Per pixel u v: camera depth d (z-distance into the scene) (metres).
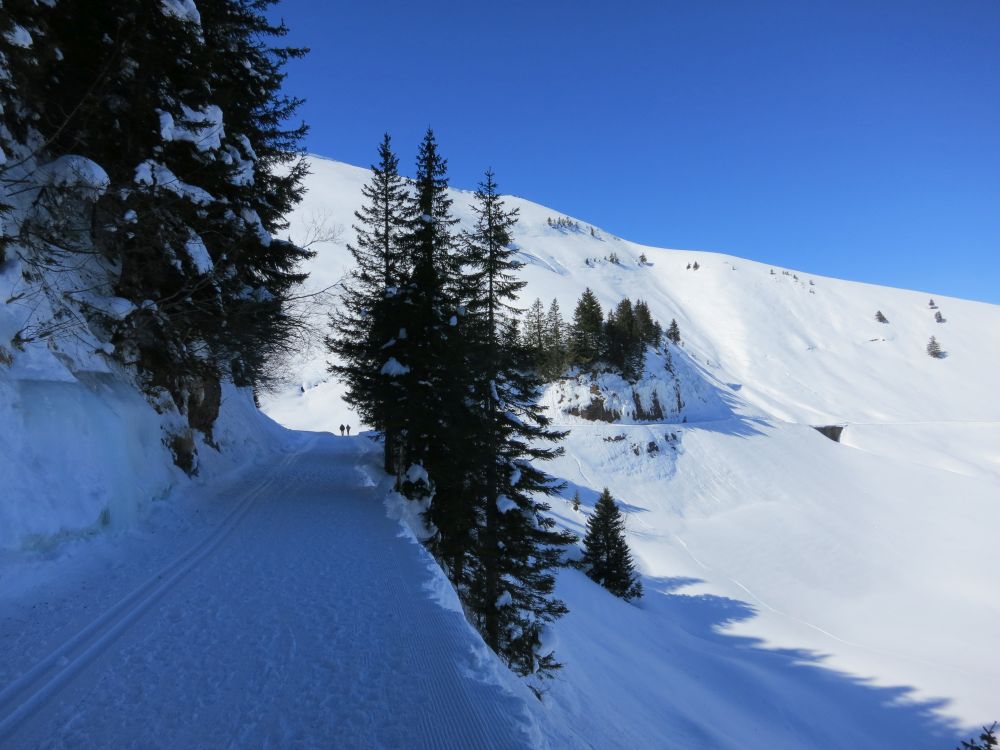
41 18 9.55
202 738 3.80
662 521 54.00
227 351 15.17
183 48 11.75
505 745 3.73
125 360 12.29
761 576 43.62
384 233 21.64
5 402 7.78
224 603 6.56
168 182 11.18
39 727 3.92
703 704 22.06
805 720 23.88
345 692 4.45
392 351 16.56
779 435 77.62
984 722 24.88
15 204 9.61
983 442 93.44
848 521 54.88
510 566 14.99
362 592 6.99
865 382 135.00
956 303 187.88
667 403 81.06
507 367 14.80
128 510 9.73
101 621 5.99
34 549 7.20
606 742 11.82
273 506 13.27
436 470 15.98
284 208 20.00
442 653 5.22
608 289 185.75
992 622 36.47
